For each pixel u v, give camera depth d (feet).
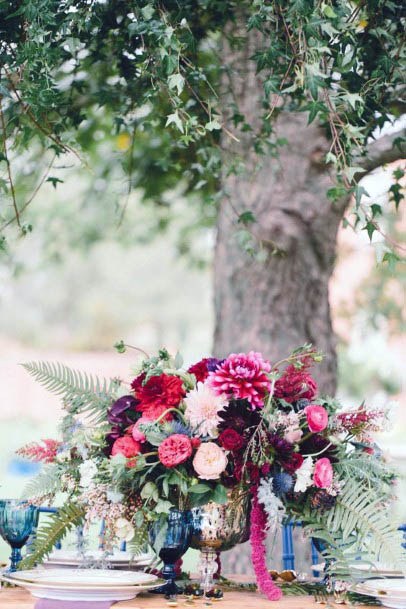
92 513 6.73
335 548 6.84
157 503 6.86
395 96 9.45
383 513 6.71
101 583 6.38
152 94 8.52
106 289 57.36
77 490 7.27
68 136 9.04
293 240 12.95
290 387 7.19
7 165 8.76
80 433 7.20
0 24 7.97
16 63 7.57
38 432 50.47
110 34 9.11
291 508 7.06
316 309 13.30
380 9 7.93
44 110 8.21
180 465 6.86
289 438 6.96
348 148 7.89
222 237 13.82
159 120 11.25
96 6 7.87
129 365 7.58
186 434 6.88
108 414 7.20
